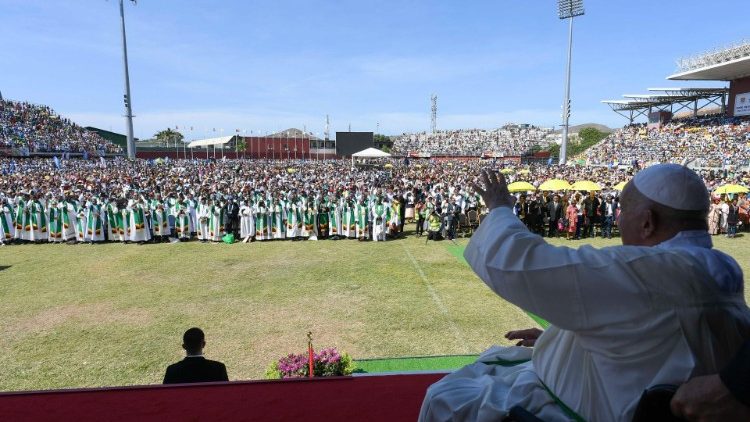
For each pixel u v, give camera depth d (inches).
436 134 4387.3
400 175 1528.1
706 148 1710.1
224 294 426.3
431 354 300.2
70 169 1525.6
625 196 62.5
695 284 50.7
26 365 286.5
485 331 339.0
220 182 1155.9
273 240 713.6
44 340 323.9
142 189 944.9
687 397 45.4
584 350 56.9
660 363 50.4
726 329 51.3
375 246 664.4
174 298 413.7
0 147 1710.1
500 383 65.8
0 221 661.9
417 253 612.7
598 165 1972.2
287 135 3831.2
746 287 450.3
